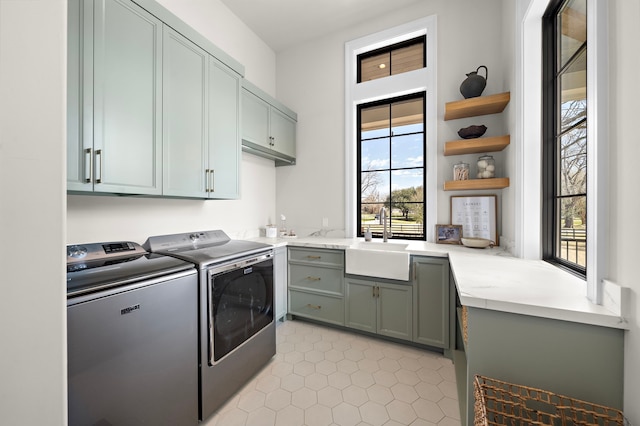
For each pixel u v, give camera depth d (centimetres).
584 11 127
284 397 158
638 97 74
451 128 238
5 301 55
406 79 255
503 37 213
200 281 139
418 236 264
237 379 161
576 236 136
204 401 139
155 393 117
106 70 127
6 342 55
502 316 99
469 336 104
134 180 140
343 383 170
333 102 293
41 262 60
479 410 87
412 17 251
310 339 229
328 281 244
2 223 54
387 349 212
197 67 178
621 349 84
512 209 189
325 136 297
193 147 176
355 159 285
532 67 164
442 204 243
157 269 123
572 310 87
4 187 55
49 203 61
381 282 221
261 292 186
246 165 277
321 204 300
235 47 263
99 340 98
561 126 151
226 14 252
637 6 74
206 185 186
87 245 144
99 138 125
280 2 246
